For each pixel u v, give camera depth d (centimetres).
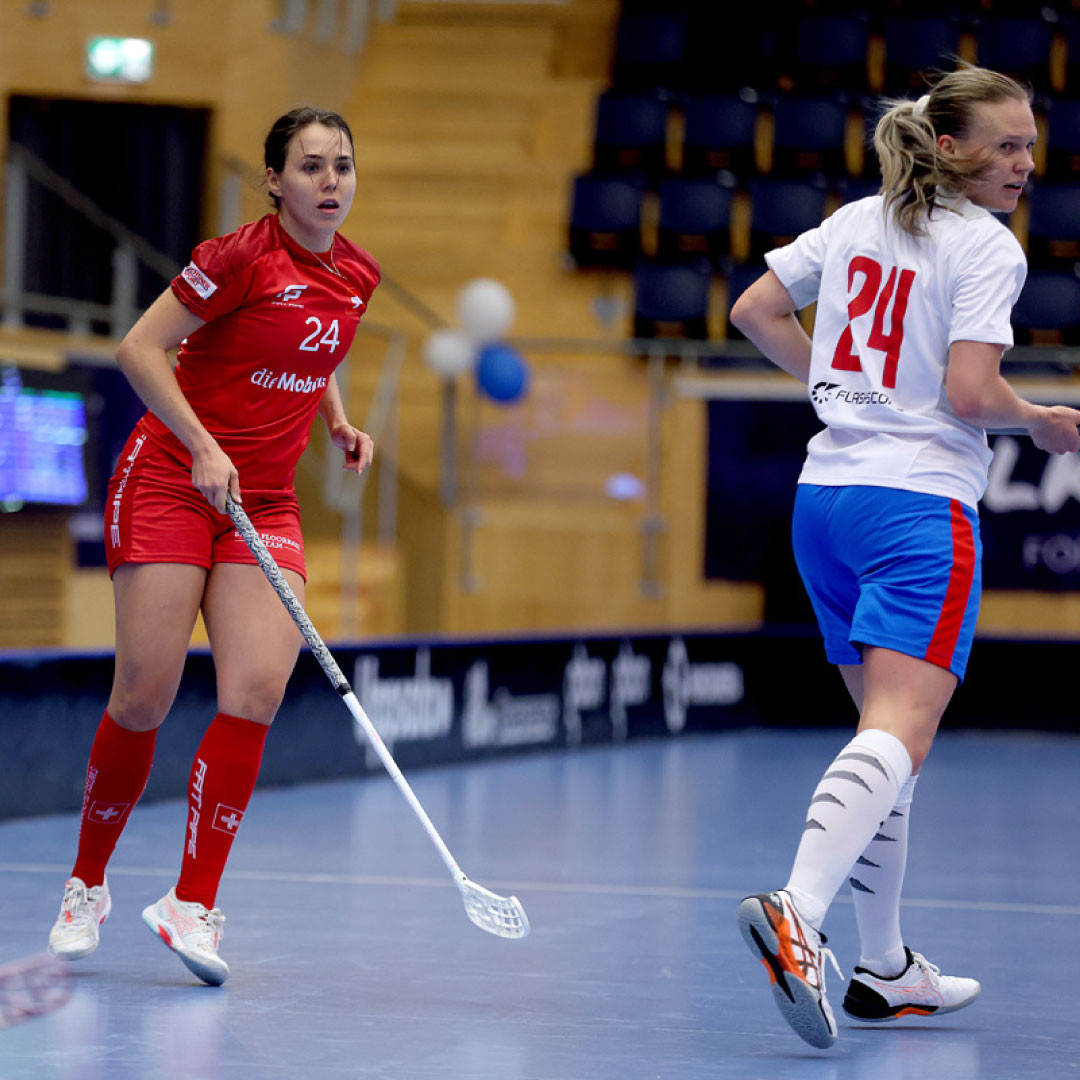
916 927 1479
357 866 1739
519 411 3525
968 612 1021
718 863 1827
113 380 3219
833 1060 989
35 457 3039
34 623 3050
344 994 1140
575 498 3522
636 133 4441
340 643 2508
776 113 4391
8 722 2036
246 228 1170
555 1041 1018
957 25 4556
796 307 1140
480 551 3528
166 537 1177
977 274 1017
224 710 1174
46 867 1691
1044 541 3441
